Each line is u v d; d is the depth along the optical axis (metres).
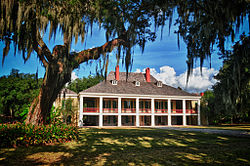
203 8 4.84
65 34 8.39
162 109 35.97
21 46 7.71
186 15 4.91
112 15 6.39
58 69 8.48
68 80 9.13
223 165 5.39
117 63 7.96
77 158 6.12
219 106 8.47
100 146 8.55
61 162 5.59
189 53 5.77
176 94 35.34
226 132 16.94
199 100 35.78
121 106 34.28
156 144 9.48
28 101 28.92
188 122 37.62
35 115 9.14
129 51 7.50
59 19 7.70
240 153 7.15
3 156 6.09
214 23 4.91
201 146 8.90
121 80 37.34
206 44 5.48
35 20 7.77
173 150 7.79
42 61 9.08
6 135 7.60
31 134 8.12
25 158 5.95
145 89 35.47
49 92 8.85
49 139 8.67
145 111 35.25
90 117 32.53
